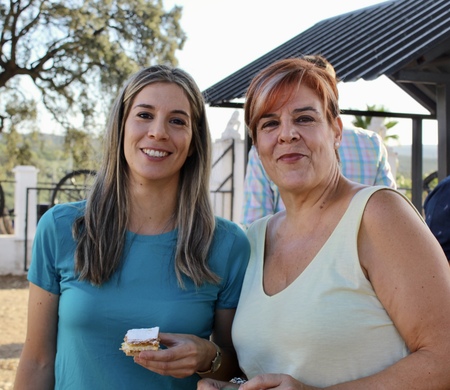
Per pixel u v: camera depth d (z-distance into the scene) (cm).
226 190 1241
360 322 190
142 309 223
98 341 222
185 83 238
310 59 225
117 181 237
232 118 1267
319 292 196
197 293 229
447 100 596
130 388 220
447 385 177
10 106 1989
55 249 231
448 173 596
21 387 229
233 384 212
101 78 1945
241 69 868
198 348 213
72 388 222
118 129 238
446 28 561
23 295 1104
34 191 1346
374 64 548
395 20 692
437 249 188
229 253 239
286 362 201
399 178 1877
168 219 240
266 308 208
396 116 759
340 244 198
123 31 2014
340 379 192
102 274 223
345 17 872
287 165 212
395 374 182
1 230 1834
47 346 233
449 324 178
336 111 221
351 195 208
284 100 211
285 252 219
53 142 2109
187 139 235
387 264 187
